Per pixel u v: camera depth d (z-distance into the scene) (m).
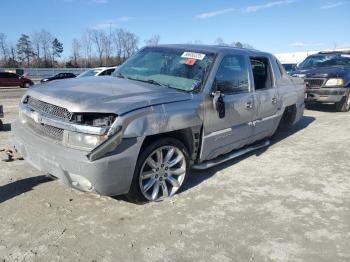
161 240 3.41
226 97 4.84
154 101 3.91
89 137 3.50
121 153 3.58
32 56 77.25
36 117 3.93
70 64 72.56
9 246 3.23
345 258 3.25
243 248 3.35
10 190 4.36
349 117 9.95
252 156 6.08
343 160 6.01
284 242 3.47
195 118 4.28
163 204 4.12
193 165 4.63
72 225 3.61
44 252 3.16
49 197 4.20
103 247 3.27
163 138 4.03
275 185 4.85
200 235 3.53
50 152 3.65
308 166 5.66
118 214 3.85
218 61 4.81
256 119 5.56
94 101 3.66
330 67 11.03
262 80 5.99
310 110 11.20
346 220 3.94
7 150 5.70
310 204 4.31
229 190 4.61
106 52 70.81
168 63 4.96
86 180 3.53
